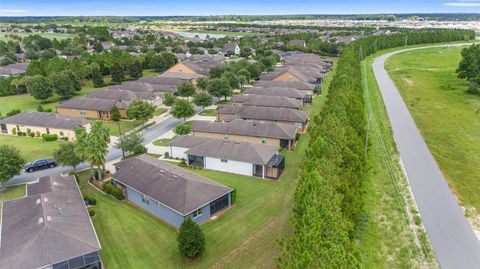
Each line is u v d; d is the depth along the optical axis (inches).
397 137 2389.3
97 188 1861.5
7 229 1318.9
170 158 2237.9
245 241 1393.9
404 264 1228.5
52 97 3993.6
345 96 2081.7
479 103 3117.6
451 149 2197.3
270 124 2423.7
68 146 1941.4
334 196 1108.5
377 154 2114.9
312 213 991.0
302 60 5620.1
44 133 2689.5
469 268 1203.9
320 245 920.3
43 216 1322.6
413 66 5157.5
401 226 1433.3
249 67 4739.2
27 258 1151.0
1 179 1782.7
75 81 4069.9
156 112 3346.5
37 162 2098.9
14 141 2620.6
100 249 1258.0
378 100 3302.2
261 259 1286.9
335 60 6510.8
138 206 1684.3
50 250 1184.2
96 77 4532.5
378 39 7012.8
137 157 1935.3
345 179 1354.6
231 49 7377.0
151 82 4224.9
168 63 5625.0
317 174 1102.4
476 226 1427.2
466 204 1584.6
